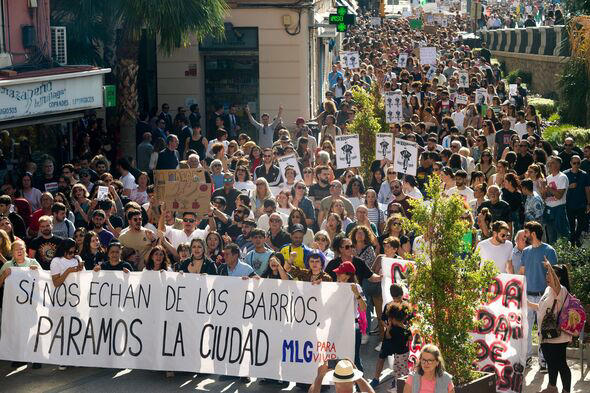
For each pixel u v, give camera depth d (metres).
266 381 12.75
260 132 25.19
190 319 12.75
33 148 20.47
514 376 11.67
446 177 17.27
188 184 15.31
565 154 20.55
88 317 12.98
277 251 14.09
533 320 12.91
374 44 51.31
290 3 30.98
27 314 13.07
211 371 12.68
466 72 34.28
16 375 12.98
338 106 33.06
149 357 12.85
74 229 14.92
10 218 14.99
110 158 25.06
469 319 10.77
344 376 8.96
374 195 15.91
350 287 12.27
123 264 13.16
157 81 31.33
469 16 91.44
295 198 16.39
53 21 25.16
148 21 24.62
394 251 13.60
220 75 31.75
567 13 35.19
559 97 40.12
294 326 12.45
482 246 13.51
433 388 9.34
